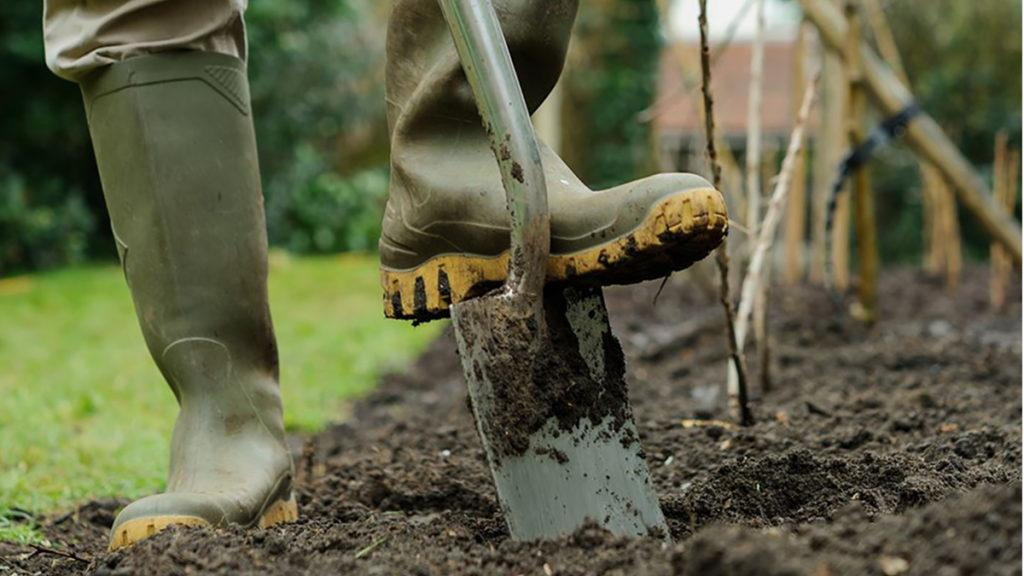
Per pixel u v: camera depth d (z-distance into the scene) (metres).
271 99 9.75
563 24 1.84
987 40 10.73
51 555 2.02
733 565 1.32
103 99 1.97
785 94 11.10
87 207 9.36
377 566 1.58
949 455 2.23
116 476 2.89
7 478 2.78
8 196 8.35
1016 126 10.48
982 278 6.42
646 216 1.52
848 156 4.12
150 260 1.98
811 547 1.39
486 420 1.64
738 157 10.22
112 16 1.95
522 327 1.60
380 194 10.79
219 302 2.00
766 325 3.33
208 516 1.84
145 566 1.61
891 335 4.40
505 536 1.76
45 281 7.71
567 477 1.62
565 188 1.68
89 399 3.87
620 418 1.68
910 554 1.35
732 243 4.52
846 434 2.52
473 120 1.83
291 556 1.64
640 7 12.05
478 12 1.62
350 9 10.13
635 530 1.63
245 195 2.02
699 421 2.91
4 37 8.45
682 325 5.09
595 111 12.34
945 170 4.29
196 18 1.97
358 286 7.58
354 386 4.50
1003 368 3.58
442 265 1.80
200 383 2.00
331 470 2.75
